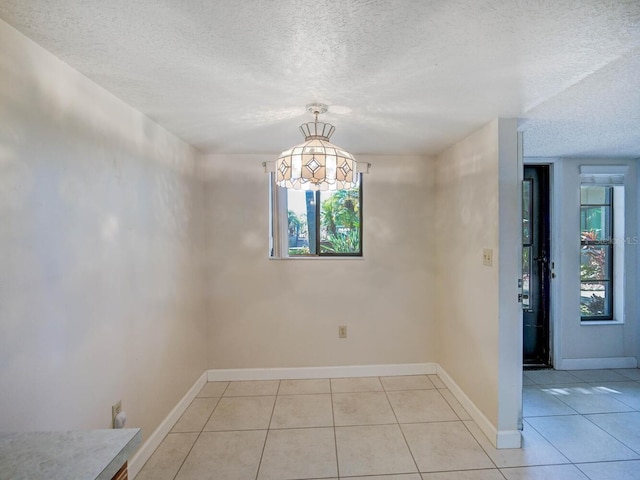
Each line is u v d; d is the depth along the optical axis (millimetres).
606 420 2426
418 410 2551
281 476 1860
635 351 3373
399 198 3154
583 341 3359
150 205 2088
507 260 2102
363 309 3152
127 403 1823
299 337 3129
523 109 1951
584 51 1309
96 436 950
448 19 1100
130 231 1865
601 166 3305
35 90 1248
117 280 1743
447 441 2168
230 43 1248
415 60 1380
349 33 1185
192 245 2771
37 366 1255
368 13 1067
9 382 1142
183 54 1328
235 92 1697
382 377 3139
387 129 2334
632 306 3377
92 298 1556
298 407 2607
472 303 2453
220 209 3070
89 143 1543
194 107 1896
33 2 1003
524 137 2576
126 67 1432
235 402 2691
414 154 3109
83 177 1502
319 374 3135
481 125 2250
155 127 2160
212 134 2428
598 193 3434
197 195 2896
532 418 2453
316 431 2287
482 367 2301
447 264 2914
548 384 3018
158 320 2174
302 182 1847
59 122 1365
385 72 1486
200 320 2936
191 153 2773
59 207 1364
